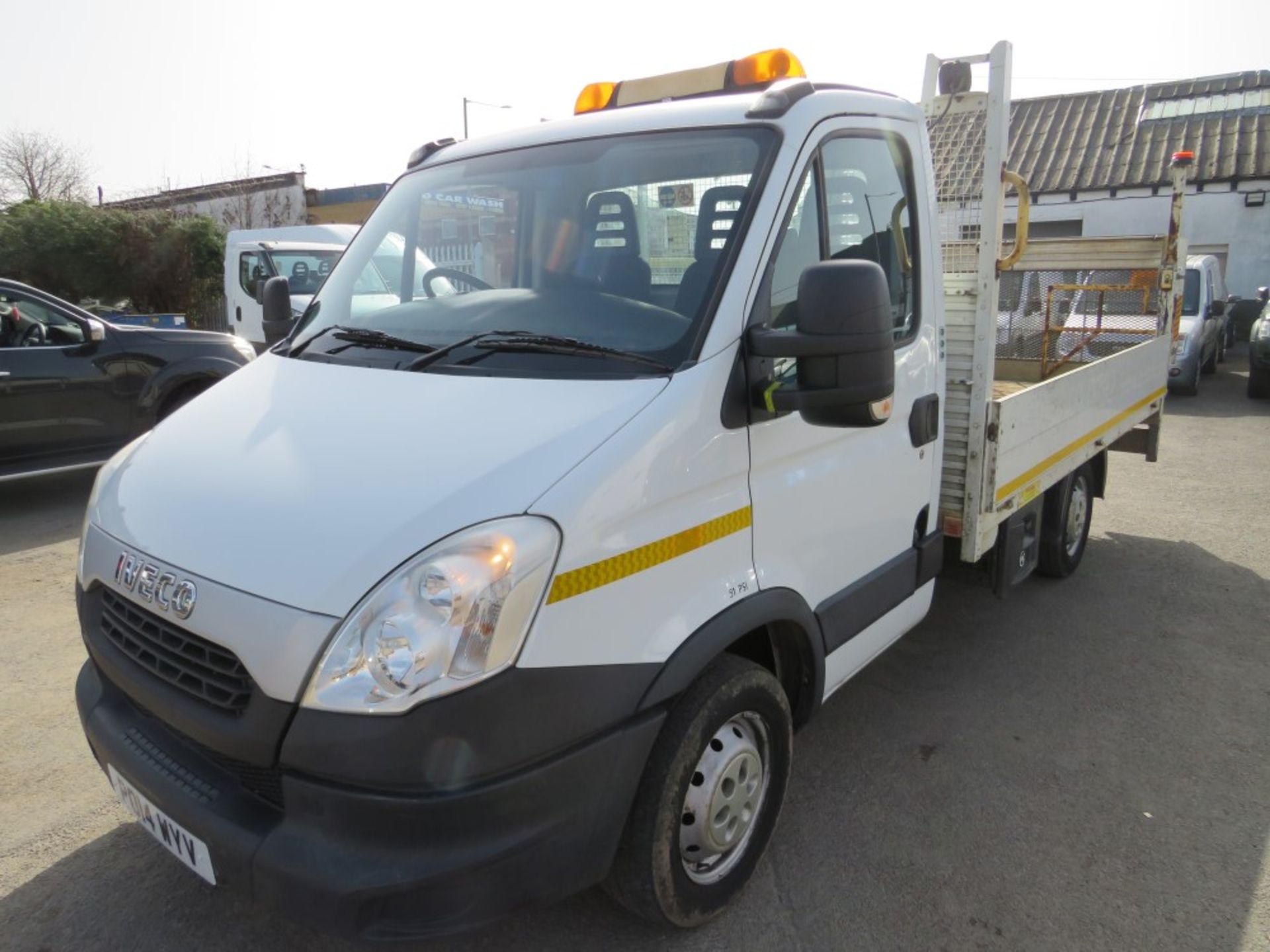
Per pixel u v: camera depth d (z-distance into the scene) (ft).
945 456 12.64
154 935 8.84
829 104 9.60
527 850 6.68
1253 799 11.12
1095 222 66.49
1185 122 68.28
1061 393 14.85
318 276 45.55
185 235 70.54
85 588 8.55
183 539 7.38
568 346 8.34
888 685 14.12
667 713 7.66
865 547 10.44
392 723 6.25
